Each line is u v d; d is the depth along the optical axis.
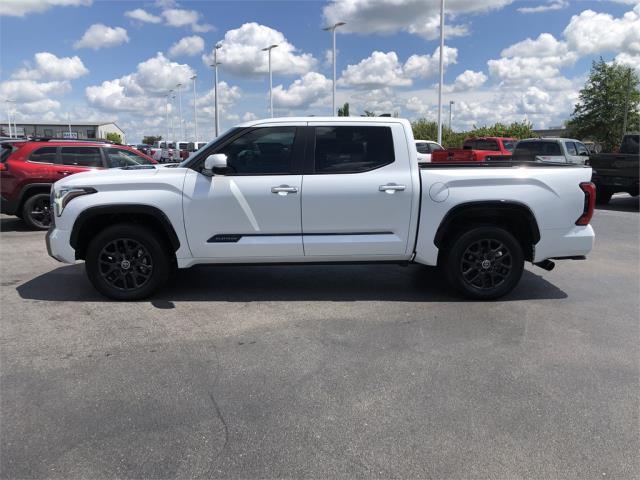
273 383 3.53
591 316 4.93
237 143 5.16
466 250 5.26
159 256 5.22
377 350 4.09
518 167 5.32
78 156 9.91
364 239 5.18
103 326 4.59
